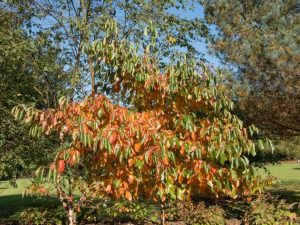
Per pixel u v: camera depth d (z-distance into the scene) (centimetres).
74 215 730
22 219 1049
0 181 918
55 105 851
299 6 1002
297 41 895
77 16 940
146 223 937
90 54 442
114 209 912
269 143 384
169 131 381
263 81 962
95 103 359
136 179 371
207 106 418
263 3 1046
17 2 891
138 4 948
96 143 343
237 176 386
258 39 948
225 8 1080
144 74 396
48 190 699
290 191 1631
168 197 401
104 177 425
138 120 367
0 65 829
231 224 865
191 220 872
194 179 370
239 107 1034
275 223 798
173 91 390
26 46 823
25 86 857
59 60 892
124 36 921
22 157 826
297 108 995
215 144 374
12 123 802
